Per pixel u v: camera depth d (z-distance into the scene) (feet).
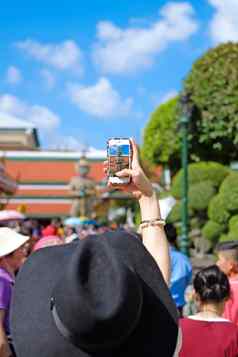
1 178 73.87
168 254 9.37
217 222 41.16
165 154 51.67
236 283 17.90
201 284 14.52
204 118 47.57
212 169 45.19
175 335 6.94
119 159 9.60
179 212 45.57
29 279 7.10
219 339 13.80
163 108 52.16
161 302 7.07
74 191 120.57
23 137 158.92
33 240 35.63
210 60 48.93
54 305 6.61
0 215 36.47
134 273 6.69
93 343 6.39
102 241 6.78
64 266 6.98
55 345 6.59
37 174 151.23
